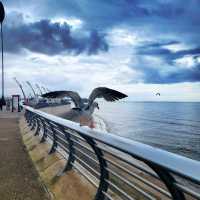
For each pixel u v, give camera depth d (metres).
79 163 6.07
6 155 9.66
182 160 2.16
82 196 5.12
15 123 21.16
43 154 8.70
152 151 2.48
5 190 6.33
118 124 64.56
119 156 3.62
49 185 6.37
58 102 49.34
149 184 3.20
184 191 2.44
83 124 4.23
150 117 109.06
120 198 4.26
